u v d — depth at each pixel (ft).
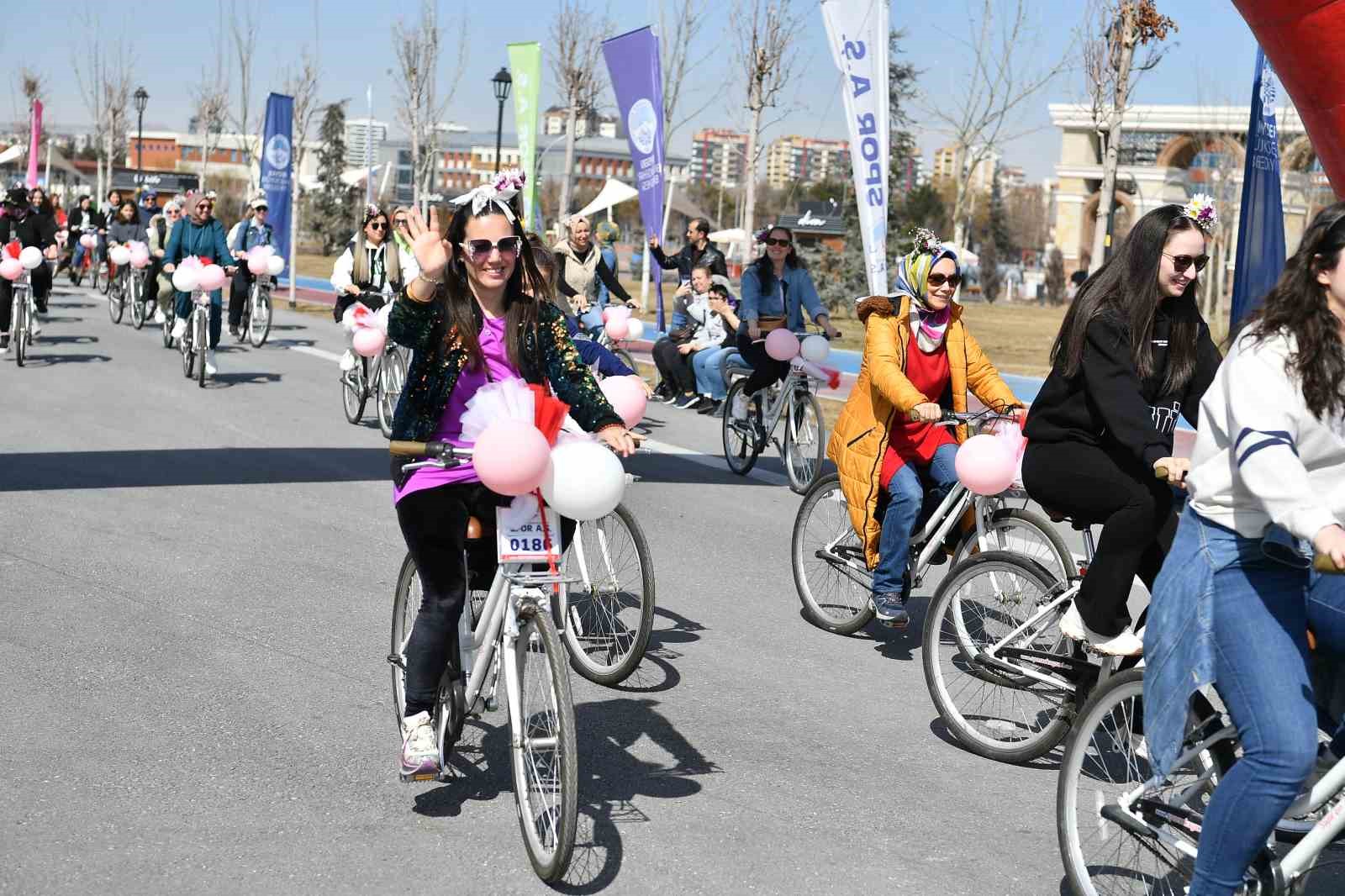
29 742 16.07
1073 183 220.64
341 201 218.38
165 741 16.34
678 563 26.76
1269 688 10.38
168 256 51.93
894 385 18.93
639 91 63.93
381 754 16.21
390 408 40.11
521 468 12.79
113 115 204.23
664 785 15.66
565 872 12.82
